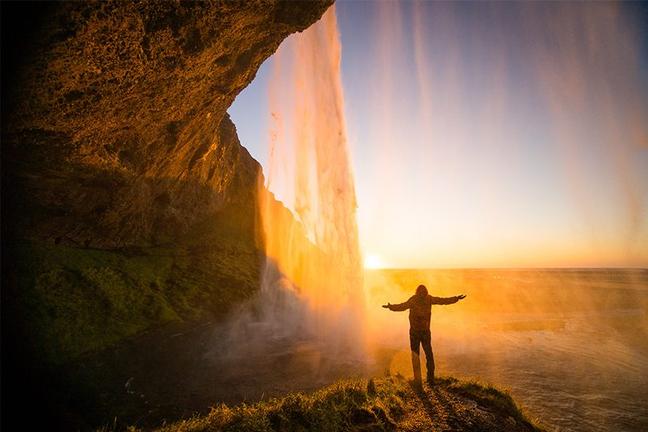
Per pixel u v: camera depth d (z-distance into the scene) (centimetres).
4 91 672
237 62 1109
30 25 570
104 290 1191
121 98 908
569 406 915
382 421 526
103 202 1395
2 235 1101
